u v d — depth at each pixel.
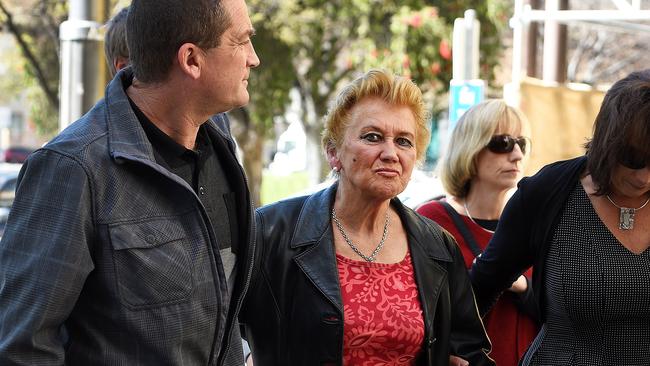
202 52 2.60
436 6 17.34
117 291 2.46
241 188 2.87
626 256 3.29
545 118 7.84
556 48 8.38
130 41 2.66
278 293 3.21
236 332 2.89
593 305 3.29
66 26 6.32
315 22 17.59
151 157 2.57
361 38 17.30
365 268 3.26
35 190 2.46
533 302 4.00
